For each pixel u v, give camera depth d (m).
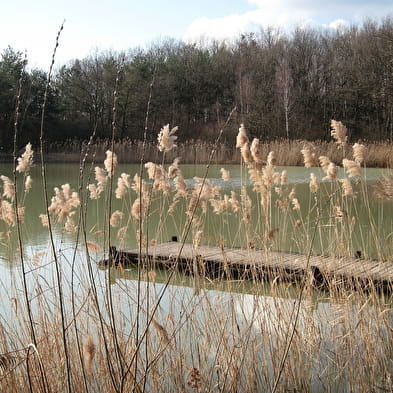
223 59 47.69
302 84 43.22
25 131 29.69
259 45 49.56
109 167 3.26
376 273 6.07
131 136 39.38
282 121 39.06
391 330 4.42
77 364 3.94
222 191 16.17
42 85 33.16
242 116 36.47
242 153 4.98
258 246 7.02
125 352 3.65
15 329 4.46
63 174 22.39
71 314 4.70
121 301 5.18
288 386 4.16
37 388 3.61
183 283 5.35
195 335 4.49
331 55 43.12
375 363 4.31
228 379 4.16
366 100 38.94
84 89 41.16
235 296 5.05
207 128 40.41
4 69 29.52
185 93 44.62
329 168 5.15
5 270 6.42
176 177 4.61
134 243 8.99
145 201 4.32
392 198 13.45
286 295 5.14
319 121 41.34
